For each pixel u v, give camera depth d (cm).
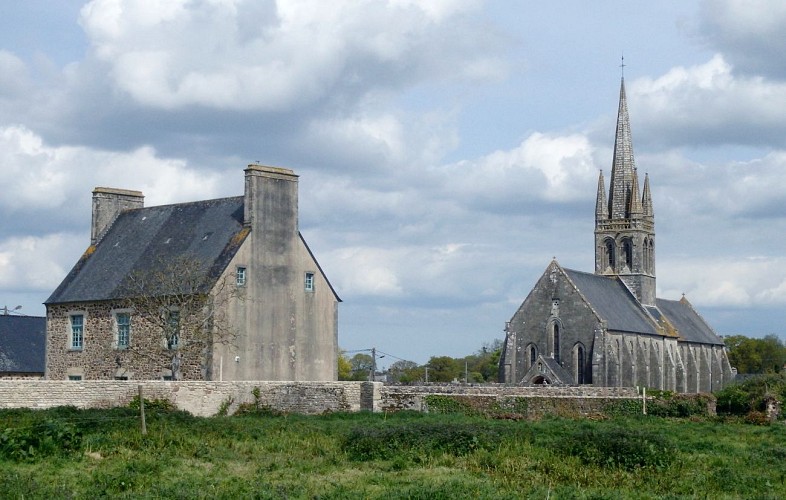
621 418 7462
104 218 8156
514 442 4462
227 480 3519
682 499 3384
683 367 13850
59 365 7581
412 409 6862
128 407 5603
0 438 3934
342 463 4072
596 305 12219
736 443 5347
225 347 6850
